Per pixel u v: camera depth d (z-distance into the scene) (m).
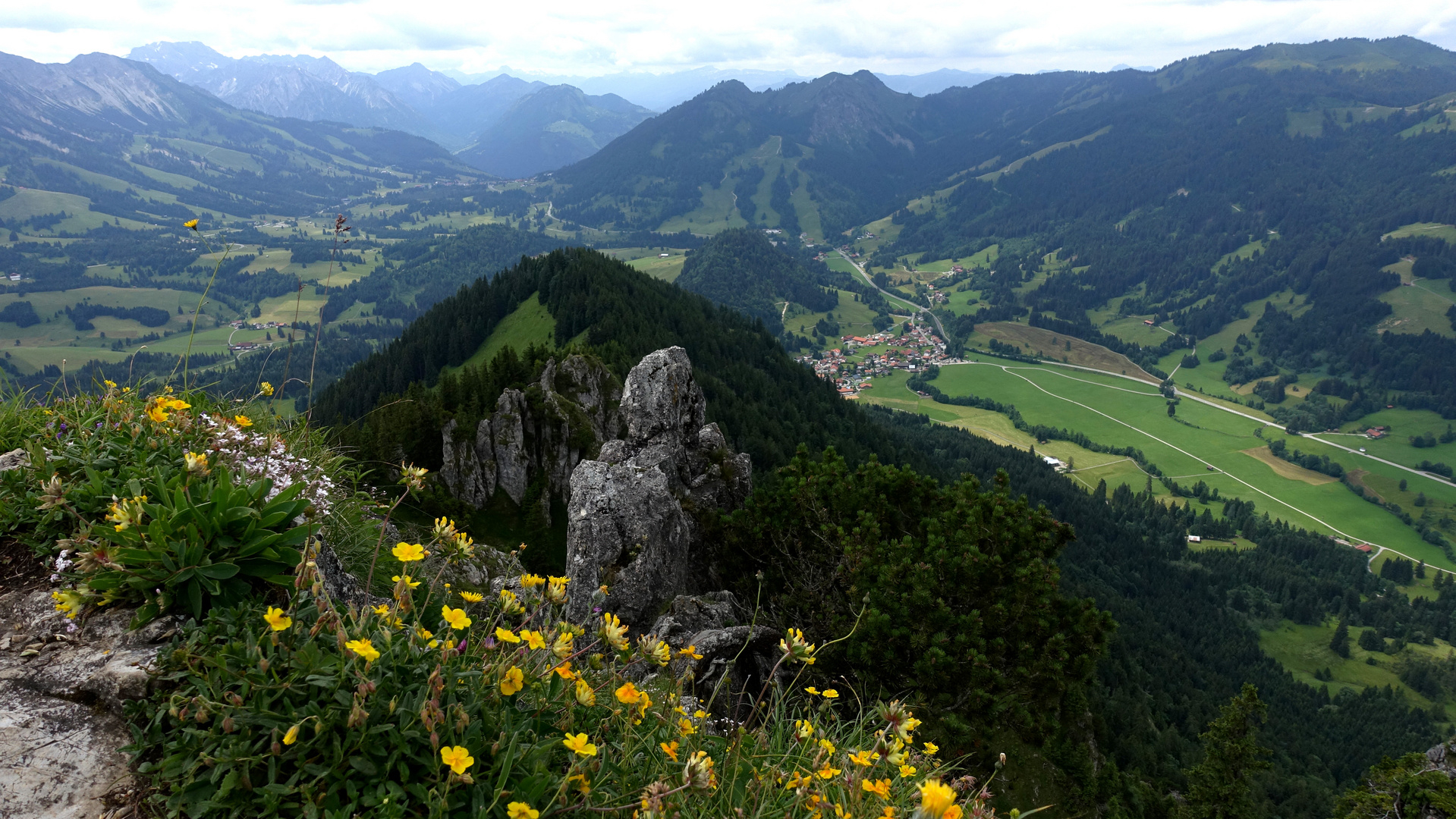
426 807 3.23
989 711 12.91
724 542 20.45
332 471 7.40
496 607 4.32
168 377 6.91
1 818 3.04
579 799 3.47
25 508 4.73
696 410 25.72
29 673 3.71
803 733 4.34
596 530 17.08
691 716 4.85
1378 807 29.33
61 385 6.36
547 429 52.12
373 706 3.31
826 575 18.42
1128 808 39.28
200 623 3.95
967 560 15.45
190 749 3.24
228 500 4.14
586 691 3.93
